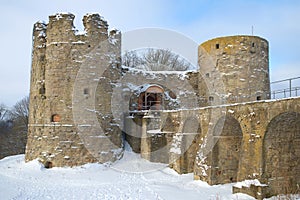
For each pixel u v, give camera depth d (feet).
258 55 75.36
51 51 65.10
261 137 44.55
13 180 51.31
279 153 45.50
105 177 56.39
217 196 42.52
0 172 57.88
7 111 181.47
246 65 74.18
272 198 42.96
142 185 50.72
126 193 45.11
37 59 67.41
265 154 44.47
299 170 46.60
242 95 73.46
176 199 42.16
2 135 147.13
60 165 61.26
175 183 53.47
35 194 43.29
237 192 45.52
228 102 73.87
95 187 48.80
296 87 43.11
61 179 54.03
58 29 65.26
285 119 43.37
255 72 74.54
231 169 53.62
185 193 45.80
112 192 45.68
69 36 64.80
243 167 47.55
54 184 50.26
